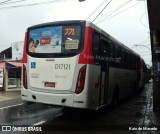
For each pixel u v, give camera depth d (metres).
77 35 9.64
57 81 9.74
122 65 15.28
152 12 12.35
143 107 15.38
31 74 10.31
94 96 9.94
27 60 10.48
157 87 13.70
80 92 9.41
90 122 10.66
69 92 9.55
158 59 13.73
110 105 13.48
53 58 9.88
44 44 10.18
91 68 9.62
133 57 20.06
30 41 10.54
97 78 10.25
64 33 9.87
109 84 12.17
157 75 13.72
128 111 13.73
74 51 9.59
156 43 13.88
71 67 9.55
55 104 9.71
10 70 25.39
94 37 9.96
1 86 24.64
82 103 9.39
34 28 10.54
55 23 10.09
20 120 10.69
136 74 22.25
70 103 9.50
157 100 13.73
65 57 9.67
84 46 9.50
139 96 22.98
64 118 11.28
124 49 15.84
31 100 10.27
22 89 10.59
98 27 10.49
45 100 9.91
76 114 12.30
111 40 12.38
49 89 9.87
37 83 10.14
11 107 14.67
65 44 9.77
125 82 16.59
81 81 9.41
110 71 12.28
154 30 14.23
